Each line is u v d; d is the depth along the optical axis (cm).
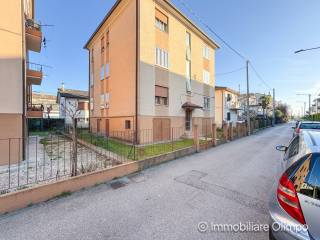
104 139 1366
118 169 605
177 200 441
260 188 511
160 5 1426
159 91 1423
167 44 1490
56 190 459
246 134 2067
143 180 581
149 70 1334
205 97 2009
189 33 1752
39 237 310
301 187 226
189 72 1755
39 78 1273
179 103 1611
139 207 408
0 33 734
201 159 862
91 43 2100
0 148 734
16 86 766
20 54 776
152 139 1339
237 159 859
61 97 3222
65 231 326
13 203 395
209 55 2108
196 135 1045
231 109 3381
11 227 338
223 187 519
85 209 401
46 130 2553
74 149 540
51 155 890
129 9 1346
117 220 358
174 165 756
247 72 2162
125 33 1390
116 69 1507
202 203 424
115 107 1517
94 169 588
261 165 750
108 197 460
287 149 436
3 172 637
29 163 746
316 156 235
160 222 350
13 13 763
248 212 383
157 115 1393
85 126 2970
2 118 743
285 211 229
